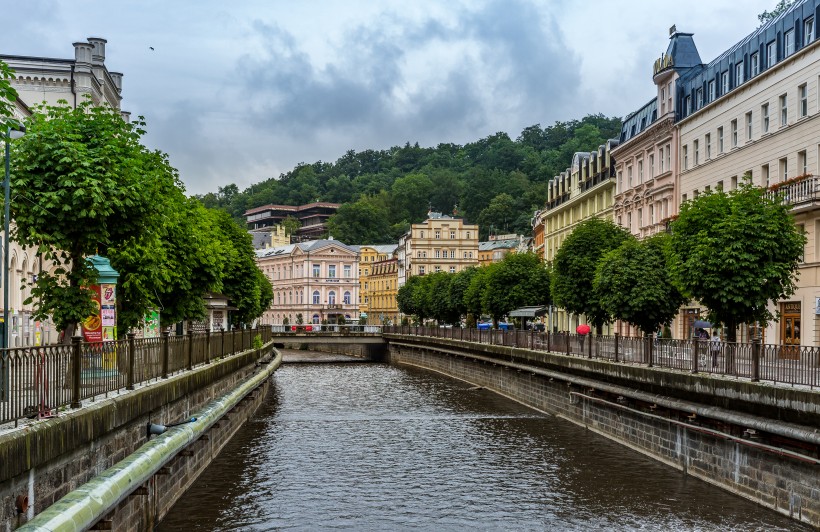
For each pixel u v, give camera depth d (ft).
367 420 126.11
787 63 131.85
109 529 42.37
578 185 261.65
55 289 61.72
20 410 35.29
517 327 237.86
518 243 469.16
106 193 60.23
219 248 113.80
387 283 492.54
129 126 66.74
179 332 139.13
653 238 126.52
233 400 93.20
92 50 155.33
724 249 90.02
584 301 150.82
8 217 53.78
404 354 280.31
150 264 81.30
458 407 143.95
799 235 92.99
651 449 88.94
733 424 68.08
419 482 79.66
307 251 432.66
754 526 60.13
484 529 63.05
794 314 125.80
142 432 54.70
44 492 35.91
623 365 93.15
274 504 70.18
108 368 48.93
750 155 143.95
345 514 67.41
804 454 58.59
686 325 161.38
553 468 85.66
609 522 63.98
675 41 182.29
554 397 129.08
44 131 60.23
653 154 191.11
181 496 71.36
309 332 295.89
